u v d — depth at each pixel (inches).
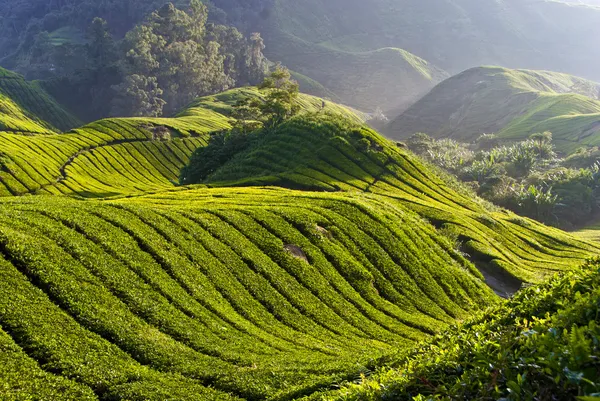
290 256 1646.2
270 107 4416.8
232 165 3804.1
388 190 3206.2
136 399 870.4
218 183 3253.0
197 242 1509.6
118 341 1008.9
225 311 1280.8
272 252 1632.6
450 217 2741.1
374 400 455.8
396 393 453.7
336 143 3641.7
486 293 1974.7
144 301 1151.6
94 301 1074.1
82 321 1011.9
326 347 1252.5
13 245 1091.3
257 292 1428.4
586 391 293.0
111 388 886.4
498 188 4810.5
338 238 1870.1
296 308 1438.2
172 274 1307.8
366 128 3973.9
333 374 980.6
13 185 3806.6
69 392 841.5
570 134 7706.7
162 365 987.3
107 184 4549.7
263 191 2476.6
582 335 323.3
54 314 992.2
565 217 5027.1
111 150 5364.2
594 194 5270.7
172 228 1523.1
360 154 3585.1
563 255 2805.1
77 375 887.7
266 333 1261.1
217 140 4330.7
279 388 957.2
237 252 1557.6
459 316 1707.7
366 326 1466.5
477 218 2967.5
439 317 1662.2
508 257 2500.0
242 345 1146.7
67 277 1092.5
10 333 916.0
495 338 472.4
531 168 5866.1
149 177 5172.2
